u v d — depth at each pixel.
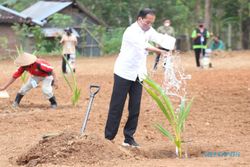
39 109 14.07
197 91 17.03
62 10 53.19
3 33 46.72
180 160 8.36
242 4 55.19
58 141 8.63
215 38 44.81
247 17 56.00
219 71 24.94
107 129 9.63
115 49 50.47
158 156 9.12
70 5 53.38
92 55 50.25
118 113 9.56
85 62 36.44
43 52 47.00
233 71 24.80
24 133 10.95
